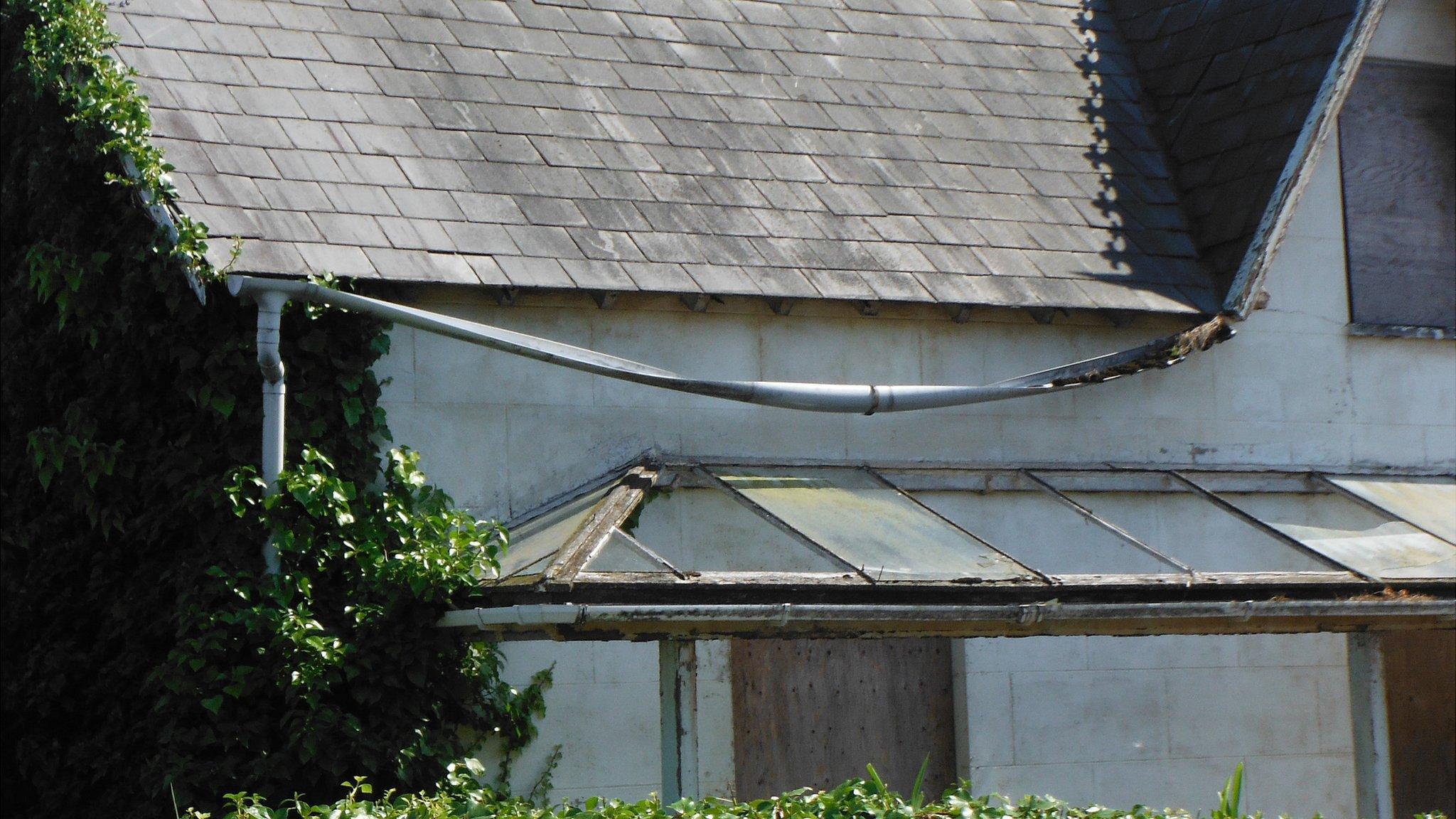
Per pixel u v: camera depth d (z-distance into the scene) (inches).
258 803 1160.2
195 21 1592.0
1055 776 1679.4
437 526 1396.4
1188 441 1731.1
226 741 1321.4
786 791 1594.5
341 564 1385.3
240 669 1327.5
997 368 1659.7
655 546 1475.1
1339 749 1801.2
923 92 1843.0
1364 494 1715.1
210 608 1352.1
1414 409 1838.1
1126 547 1659.7
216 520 1375.5
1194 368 1743.4
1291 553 1633.9
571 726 1483.8
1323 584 1471.5
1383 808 1489.9
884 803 1043.3
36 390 1521.9
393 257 1424.7
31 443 1434.5
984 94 1870.1
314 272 1375.5
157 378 1422.2
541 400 1505.9
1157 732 1727.4
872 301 1555.1
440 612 1374.3
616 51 1755.7
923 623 1353.3
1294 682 1796.3
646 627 1269.7
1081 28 2030.0
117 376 1438.2
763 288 1526.8
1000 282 1625.2
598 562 1298.0
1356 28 1745.8
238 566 1358.3
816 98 1784.0
